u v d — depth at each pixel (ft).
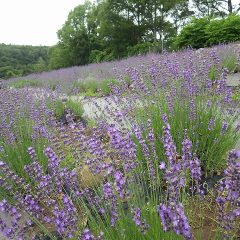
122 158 7.67
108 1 129.59
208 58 19.61
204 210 8.47
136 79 14.85
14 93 22.25
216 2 143.02
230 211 6.24
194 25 58.39
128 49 112.16
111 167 7.44
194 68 15.44
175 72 15.47
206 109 12.10
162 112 11.86
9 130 14.38
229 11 135.95
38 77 65.87
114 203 6.67
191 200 8.81
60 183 8.29
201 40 58.44
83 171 10.12
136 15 133.08
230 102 12.42
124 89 15.64
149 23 131.44
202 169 10.94
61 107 23.26
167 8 131.85
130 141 7.66
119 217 6.81
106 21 131.13
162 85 14.96
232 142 11.25
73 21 169.27
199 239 7.03
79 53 164.66
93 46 163.12
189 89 12.69
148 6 130.72
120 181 6.45
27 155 12.23
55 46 182.29
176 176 6.23
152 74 15.44
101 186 8.48
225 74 12.54
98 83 37.99
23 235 6.98
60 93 29.40
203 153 10.93
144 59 37.35
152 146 8.93
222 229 6.53
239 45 37.55
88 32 166.20
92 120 19.11
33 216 7.29
